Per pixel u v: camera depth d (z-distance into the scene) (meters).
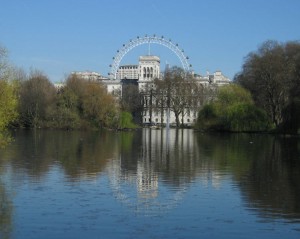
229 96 104.94
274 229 18.16
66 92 111.19
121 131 114.56
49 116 109.38
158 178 30.16
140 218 19.62
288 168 35.50
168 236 17.22
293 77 87.69
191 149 54.06
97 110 110.94
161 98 151.75
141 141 70.69
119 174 31.80
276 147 57.03
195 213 20.55
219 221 19.23
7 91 42.25
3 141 44.25
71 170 33.25
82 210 20.83
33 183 27.47
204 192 25.36
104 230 17.86
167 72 154.88
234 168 35.44
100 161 39.72
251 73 102.50
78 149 52.03
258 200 23.27
